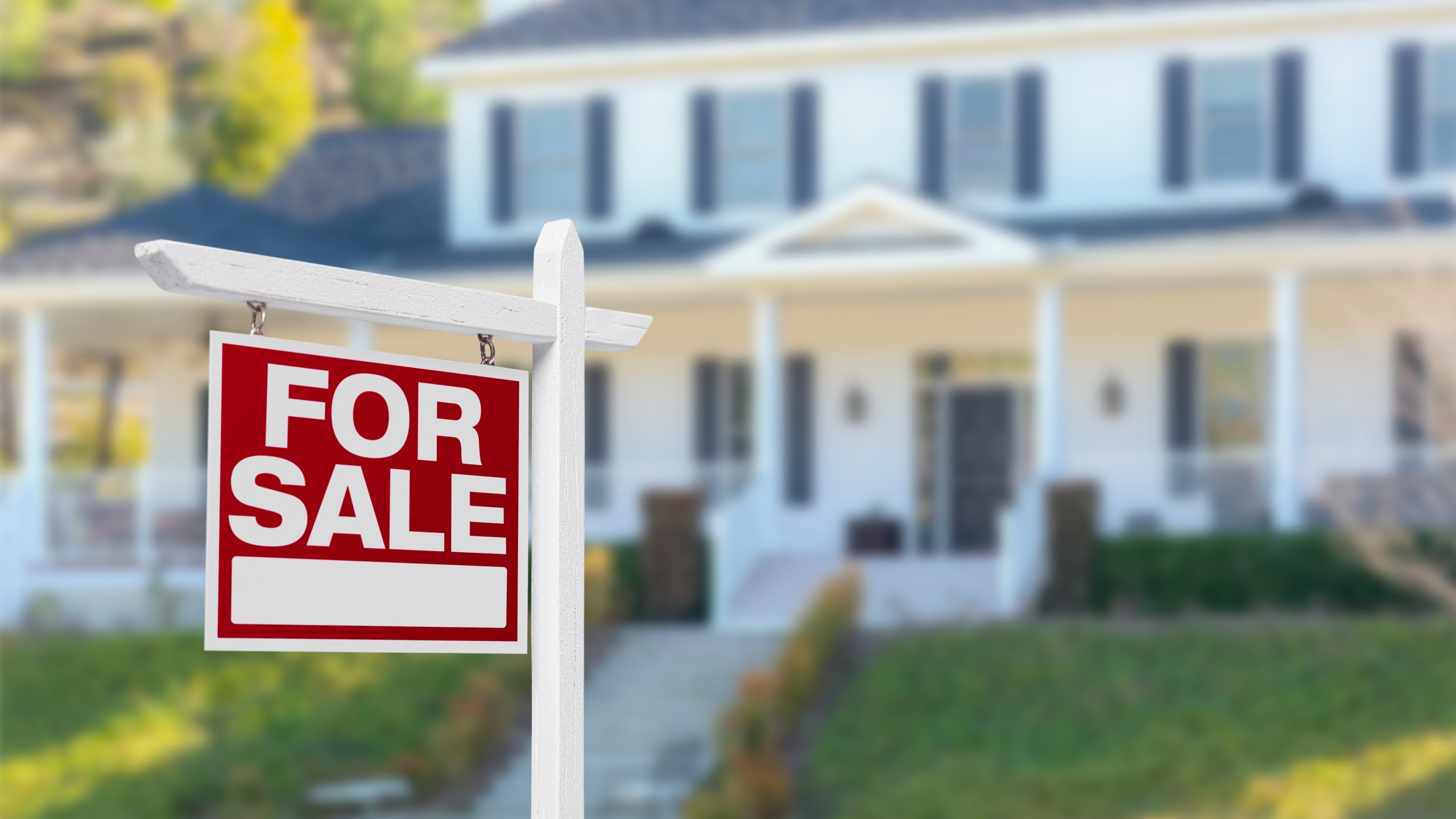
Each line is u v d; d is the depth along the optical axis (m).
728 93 22.84
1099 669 15.52
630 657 17.27
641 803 13.84
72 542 19.78
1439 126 20.94
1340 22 21.03
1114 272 19.28
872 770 14.20
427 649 3.17
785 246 19.48
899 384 22.08
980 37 21.84
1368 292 20.52
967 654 16.09
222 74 53.72
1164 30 21.41
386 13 56.69
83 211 53.19
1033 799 13.30
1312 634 15.79
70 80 54.19
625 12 23.62
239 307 21.64
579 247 3.50
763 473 20.14
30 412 21.00
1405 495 17.92
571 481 3.43
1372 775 13.24
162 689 17.12
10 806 14.93
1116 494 19.47
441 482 3.22
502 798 14.66
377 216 25.55
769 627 18.22
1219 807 12.96
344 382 3.08
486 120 23.64
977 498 21.94
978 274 19.33
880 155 22.34
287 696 16.84
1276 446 18.84
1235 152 21.39
